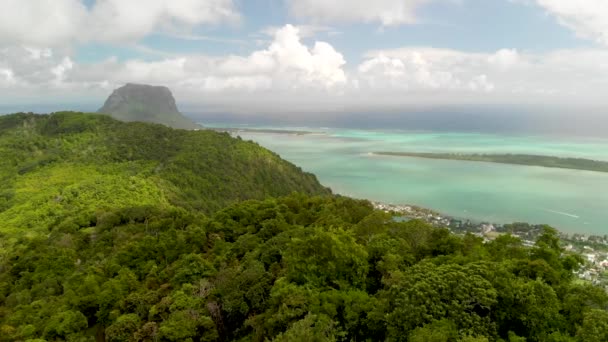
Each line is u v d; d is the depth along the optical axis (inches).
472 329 877.8
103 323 1654.8
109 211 3235.7
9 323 1692.9
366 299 1117.7
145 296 1663.4
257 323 1242.0
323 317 1018.1
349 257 1251.2
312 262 1252.5
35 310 1768.0
